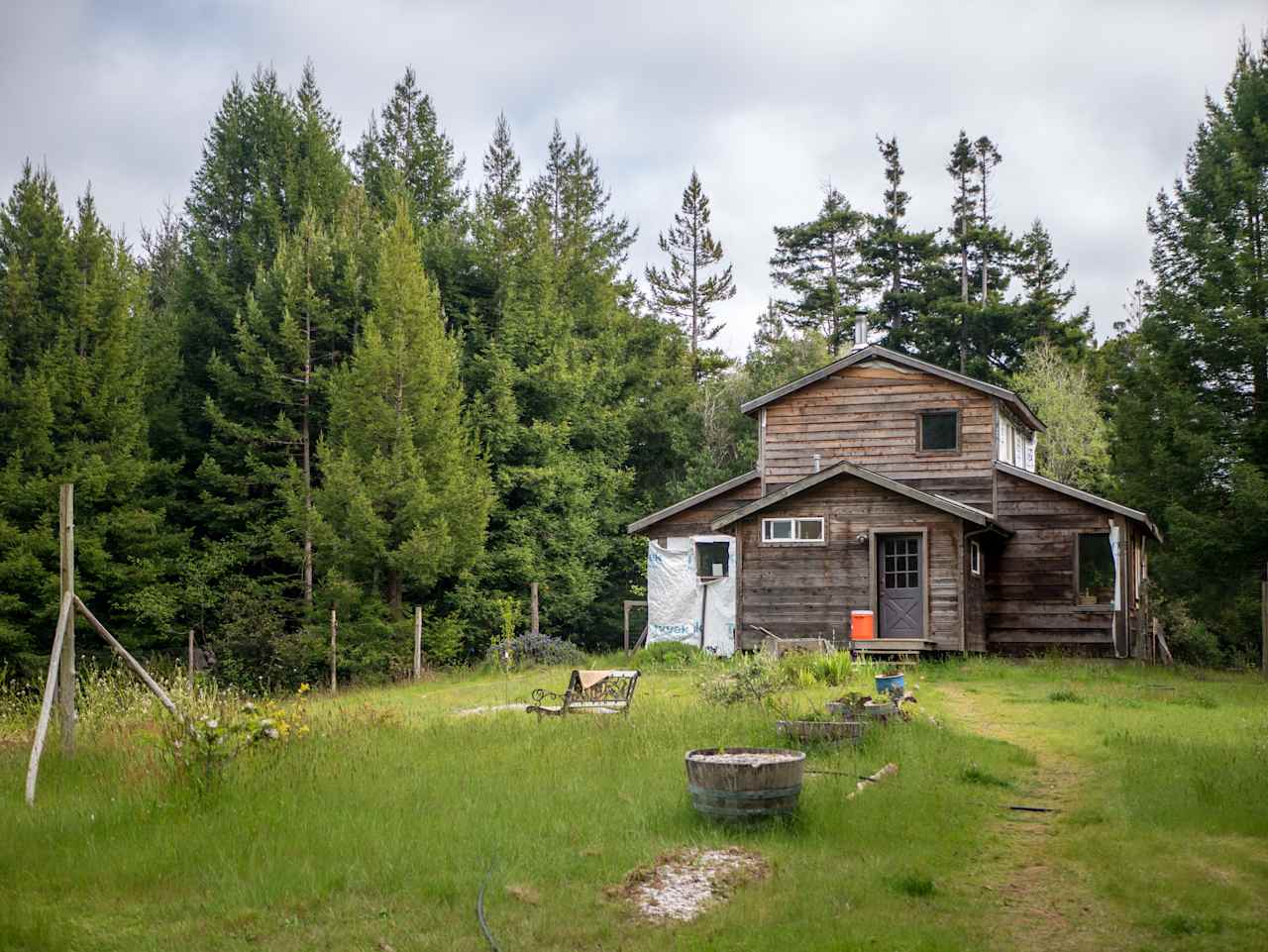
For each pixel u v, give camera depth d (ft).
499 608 126.31
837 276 215.72
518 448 138.62
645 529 104.32
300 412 127.54
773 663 68.49
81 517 108.58
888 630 90.12
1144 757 43.06
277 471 123.03
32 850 31.40
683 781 38.40
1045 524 93.97
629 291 203.00
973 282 201.67
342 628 108.88
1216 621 113.09
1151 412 110.73
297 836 31.76
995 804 36.68
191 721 39.83
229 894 27.48
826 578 90.48
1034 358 174.09
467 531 116.88
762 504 91.45
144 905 27.27
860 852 30.68
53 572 105.19
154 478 122.42
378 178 175.63
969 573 88.69
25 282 111.86
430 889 27.61
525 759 42.65
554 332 146.61
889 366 99.40
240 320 127.75
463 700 70.59
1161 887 27.55
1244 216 106.11
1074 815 34.60
